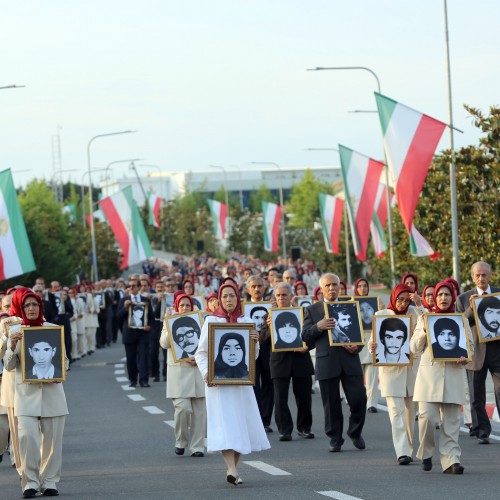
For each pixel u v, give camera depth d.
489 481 12.59
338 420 15.75
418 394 13.57
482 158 27.44
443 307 13.67
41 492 12.75
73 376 31.27
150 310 27.98
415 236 30.64
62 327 12.86
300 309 17.30
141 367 27.39
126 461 15.40
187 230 126.56
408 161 26.89
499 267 27.69
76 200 131.75
